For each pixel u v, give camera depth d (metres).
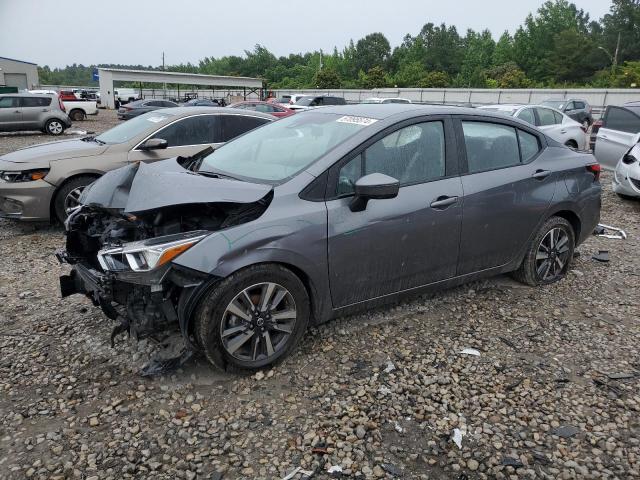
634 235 6.63
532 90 42.53
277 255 3.14
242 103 22.12
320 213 3.30
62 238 6.25
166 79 50.03
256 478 2.49
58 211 6.33
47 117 20.66
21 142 17.91
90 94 54.59
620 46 80.00
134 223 3.24
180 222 3.17
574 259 5.58
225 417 2.91
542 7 87.56
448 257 3.96
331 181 3.39
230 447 2.69
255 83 54.75
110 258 3.02
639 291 4.75
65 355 3.50
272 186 3.36
